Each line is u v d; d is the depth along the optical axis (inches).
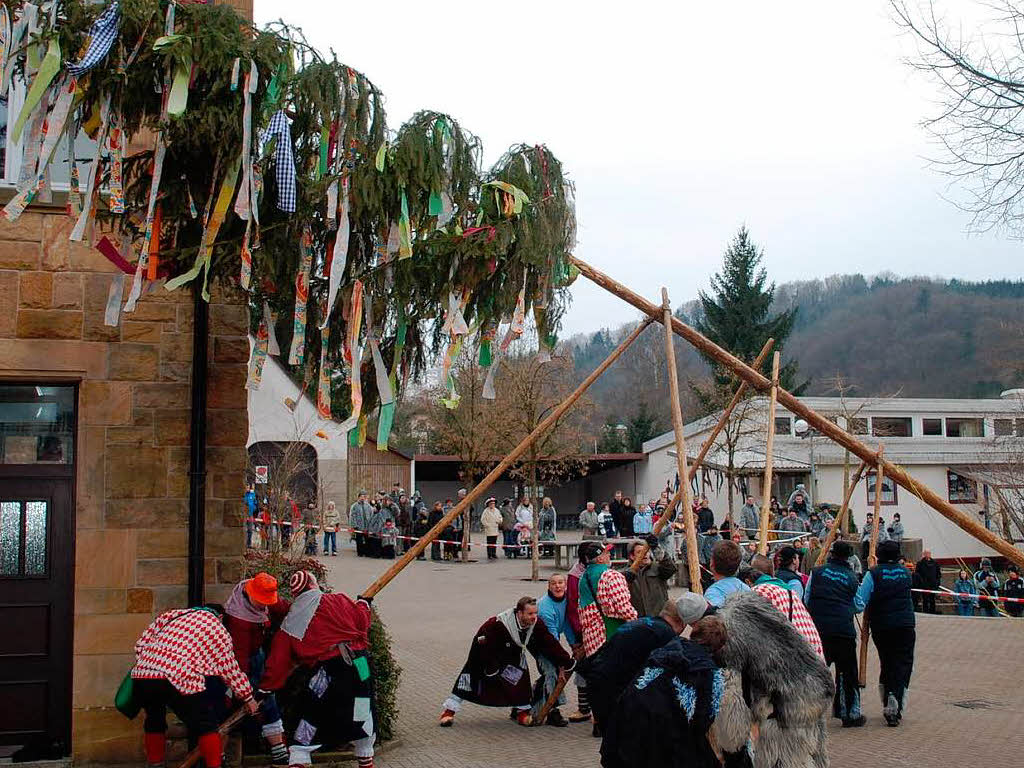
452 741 352.8
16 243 314.0
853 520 1246.9
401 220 285.7
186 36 260.5
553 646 375.2
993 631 634.8
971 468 1373.0
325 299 317.4
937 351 2785.4
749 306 2007.9
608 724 217.9
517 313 313.9
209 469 326.3
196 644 272.4
